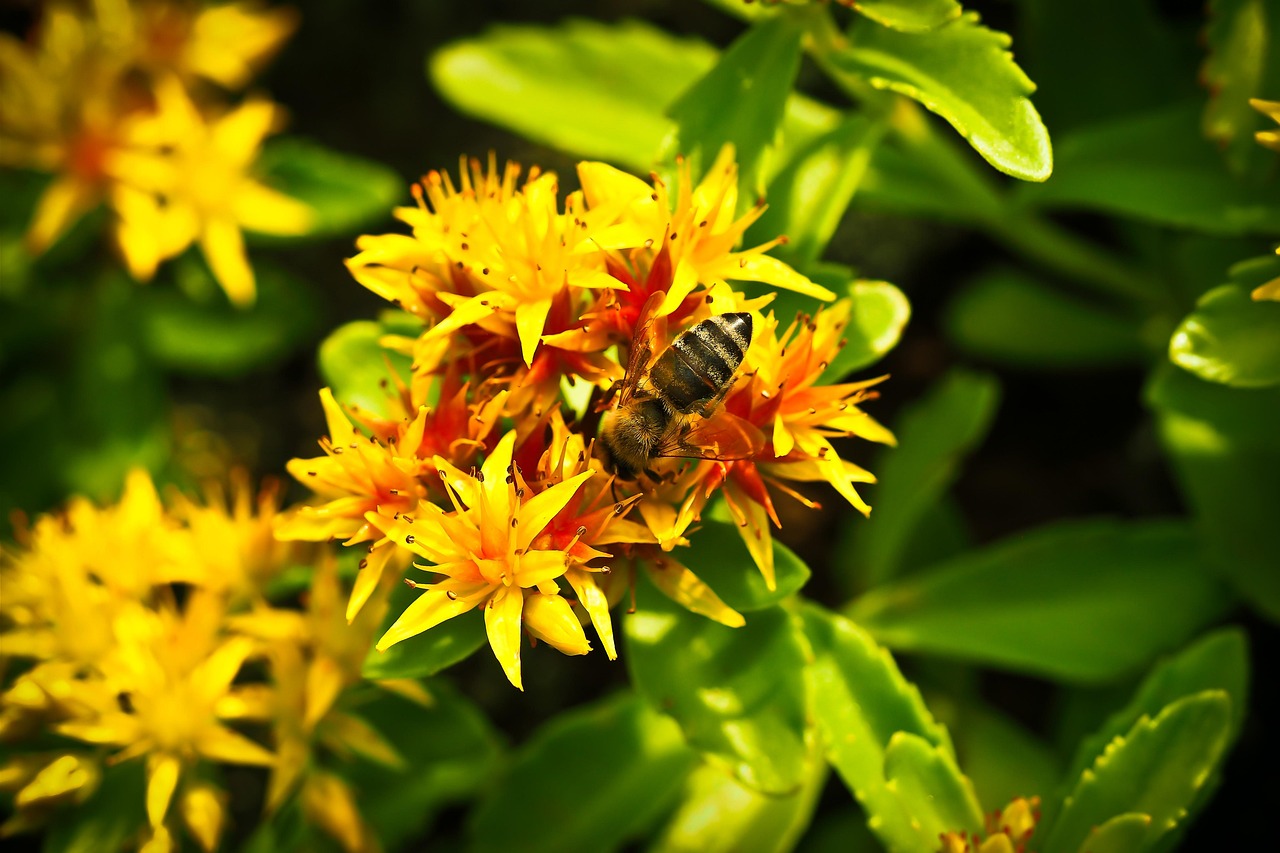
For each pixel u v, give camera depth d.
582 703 0.30
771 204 0.25
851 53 0.25
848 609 0.27
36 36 0.30
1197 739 0.24
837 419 0.24
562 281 0.24
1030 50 0.28
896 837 0.24
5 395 0.31
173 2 0.29
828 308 0.25
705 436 0.24
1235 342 0.25
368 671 0.24
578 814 0.26
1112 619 0.27
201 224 0.29
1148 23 0.28
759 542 0.24
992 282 0.30
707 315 0.24
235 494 0.31
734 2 0.26
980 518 0.30
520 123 0.28
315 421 0.32
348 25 0.33
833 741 0.25
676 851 0.27
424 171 0.33
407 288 0.24
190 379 0.33
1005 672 0.29
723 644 0.24
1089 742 0.25
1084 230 0.31
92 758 0.25
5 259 0.30
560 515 0.24
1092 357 0.29
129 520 0.25
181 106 0.28
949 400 0.28
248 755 0.25
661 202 0.24
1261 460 0.27
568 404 0.25
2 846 0.29
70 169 0.28
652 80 0.28
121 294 0.31
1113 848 0.24
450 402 0.24
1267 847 0.28
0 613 0.26
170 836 0.25
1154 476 0.30
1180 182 0.26
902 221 0.31
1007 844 0.24
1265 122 0.26
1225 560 0.27
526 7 0.33
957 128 0.24
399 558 0.24
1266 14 0.25
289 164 0.30
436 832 0.29
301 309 0.31
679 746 0.27
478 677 0.30
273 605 0.29
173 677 0.25
